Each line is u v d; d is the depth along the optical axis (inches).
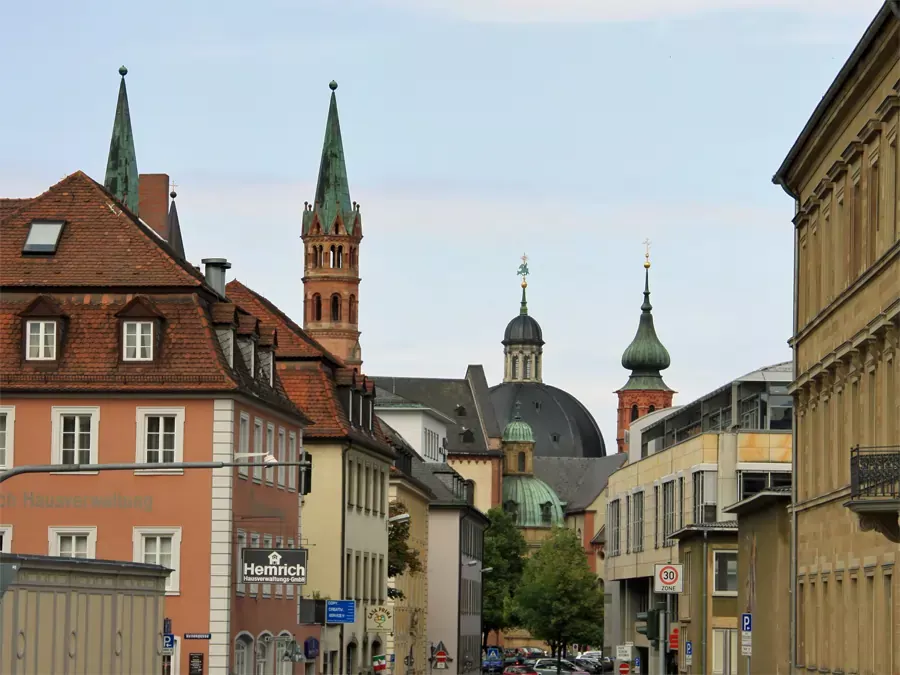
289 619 4375.0
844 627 2984.7
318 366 5022.1
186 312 3764.8
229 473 3683.6
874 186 2719.0
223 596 3668.8
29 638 2337.6
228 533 3678.6
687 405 7485.2
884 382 2605.8
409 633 6929.1
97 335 3742.6
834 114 2984.7
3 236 3865.7
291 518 4421.8
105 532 3686.0
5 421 3710.6
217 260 4168.3
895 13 2319.1
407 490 6786.4
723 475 6156.5
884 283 2603.3
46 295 3764.8
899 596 2500.0
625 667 4985.2
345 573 4913.9
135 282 3767.2
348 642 5054.1
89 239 3858.3
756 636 4564.5
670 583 4099.4
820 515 3257.9
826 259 3213.6
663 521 6948.8
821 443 3255.4
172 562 3673.7
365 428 5423.2
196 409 3690.9
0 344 3742.6
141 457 3690.9
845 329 2970.0
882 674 2632.9
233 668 3742.6
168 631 3267.7
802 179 3459.6
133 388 3683.6
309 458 2512.3
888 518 2356.1
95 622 2583.7
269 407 4084.6
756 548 4598.9
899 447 2411.4
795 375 3540.8
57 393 3705.7
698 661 5600.4
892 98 2504.9
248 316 4042.8
